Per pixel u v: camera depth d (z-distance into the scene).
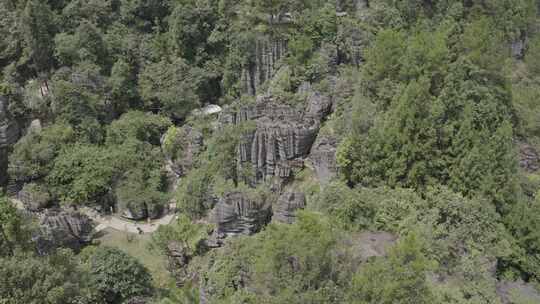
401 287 42.16
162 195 86.94
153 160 93.12
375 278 43.69
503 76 89.19
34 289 51.44
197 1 110.50
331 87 86.31
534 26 127.31
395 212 60.91
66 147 92.75
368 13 103.06
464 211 61.97
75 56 102.62
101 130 97.75
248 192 72.69
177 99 102.94
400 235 58.03
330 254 45.75
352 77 87.00
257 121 81.44
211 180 79.81
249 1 109.69
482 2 117.25
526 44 124.31
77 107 96.00
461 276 55.38
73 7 109.94
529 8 126.31
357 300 42.97
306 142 79.88
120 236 81.56
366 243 57.59
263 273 48.34
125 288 64.88
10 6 110.81
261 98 88.50
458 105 72.62
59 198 88.25
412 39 85.25
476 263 57.66
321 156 76.25
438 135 69.69
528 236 65.25
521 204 67.00
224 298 57.38
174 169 93.75
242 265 58.84
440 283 53.91
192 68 106.56
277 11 102.56
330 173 75.19
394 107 73.25
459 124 71.06
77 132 95.31
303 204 71.31
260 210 72.19
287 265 45.53
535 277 64.12
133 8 112.88
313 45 92.62
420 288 43.16
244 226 72.31
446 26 96.62
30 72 107.12
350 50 92.50
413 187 67.50
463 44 87.25
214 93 109.19
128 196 84.69
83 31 103.31
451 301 51.16
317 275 44.34
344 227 60.12
